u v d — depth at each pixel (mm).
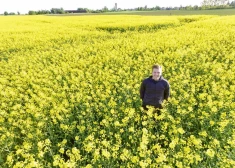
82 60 13727
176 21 30688
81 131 6129
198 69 11188
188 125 6352
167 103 7219
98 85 9961
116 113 7387
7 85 11492
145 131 5543
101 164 4977
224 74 9906
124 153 4887
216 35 18000
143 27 27969
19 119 7090
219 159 4789
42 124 6672
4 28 28719
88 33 24281
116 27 27891
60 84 10734
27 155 5234
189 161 4727
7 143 6156
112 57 14070
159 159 4613
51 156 5727
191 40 17188
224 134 5828
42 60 15656
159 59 12953
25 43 20328
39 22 35625
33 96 8820
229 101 7305
